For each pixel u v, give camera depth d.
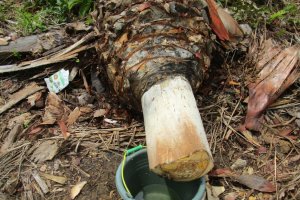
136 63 0.98
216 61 1.22
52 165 1.03
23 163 1.04
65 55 1.22
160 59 0.97
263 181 0.97
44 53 1.26
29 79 1.24
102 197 0.97
